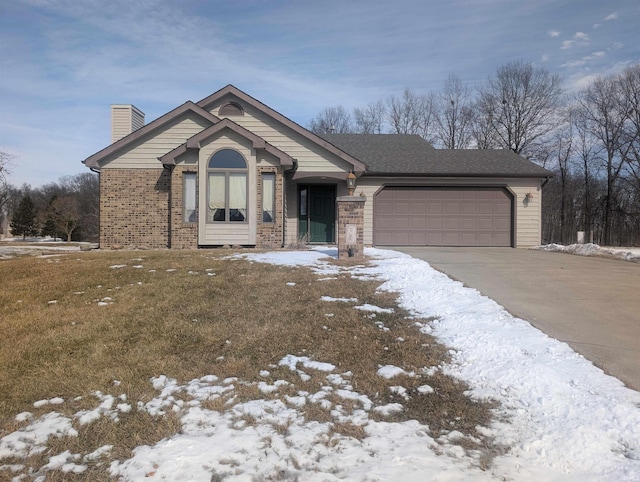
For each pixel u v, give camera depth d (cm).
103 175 1489
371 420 356
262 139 1405
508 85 3575
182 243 1425
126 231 1491
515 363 433
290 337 536
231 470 288
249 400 391
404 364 461
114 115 1695
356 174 1549
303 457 302
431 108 3869
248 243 1419
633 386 386
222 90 1505
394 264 957
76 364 469
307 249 1380
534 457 303
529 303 637
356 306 645
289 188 1622
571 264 1027
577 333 514
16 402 394
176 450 312
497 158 1800
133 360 478
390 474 281
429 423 353
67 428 349
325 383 422
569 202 3578
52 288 793
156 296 719
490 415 361
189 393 404
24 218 5034
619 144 3188
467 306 620
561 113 3506
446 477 278
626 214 3181
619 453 300
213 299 696
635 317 573
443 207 1667
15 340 539
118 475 289
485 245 1673
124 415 369
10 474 293
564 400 365
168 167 1458
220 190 1416
